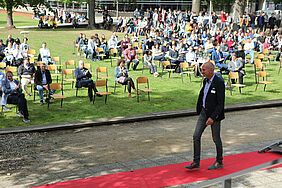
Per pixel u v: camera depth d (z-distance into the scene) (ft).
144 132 31.96
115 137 30.35
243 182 17.21
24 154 25.90
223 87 18.51
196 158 19.69
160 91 49.57
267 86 54.60
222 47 68.49
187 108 41.06
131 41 81.05
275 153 23.80
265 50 72.95
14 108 39.93
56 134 31.45
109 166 22.80
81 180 20.12
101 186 18.76
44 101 42.73
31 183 20.36
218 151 19.85
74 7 185.78
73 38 92.63
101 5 172.76
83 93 47.55
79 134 31.48
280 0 132.77
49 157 25.26
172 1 153.17
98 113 38.52
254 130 32.09
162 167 21.58
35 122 34.76
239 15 111.45
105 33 105.40
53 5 184.03
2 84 36.37
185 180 18.69
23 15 196.95
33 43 81.00
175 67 61.87
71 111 39.09
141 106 41.93
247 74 62.69
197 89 51.26
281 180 17.49
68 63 56.24
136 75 58.29
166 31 96.12
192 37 79.97
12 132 31.07
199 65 57.26
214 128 19.20
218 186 16.47
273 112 40.22
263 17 106.52
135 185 18.47
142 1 161.27
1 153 26.00
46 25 113.09
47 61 57.06
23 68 45.42
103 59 70.85
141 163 22.98
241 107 41.32
